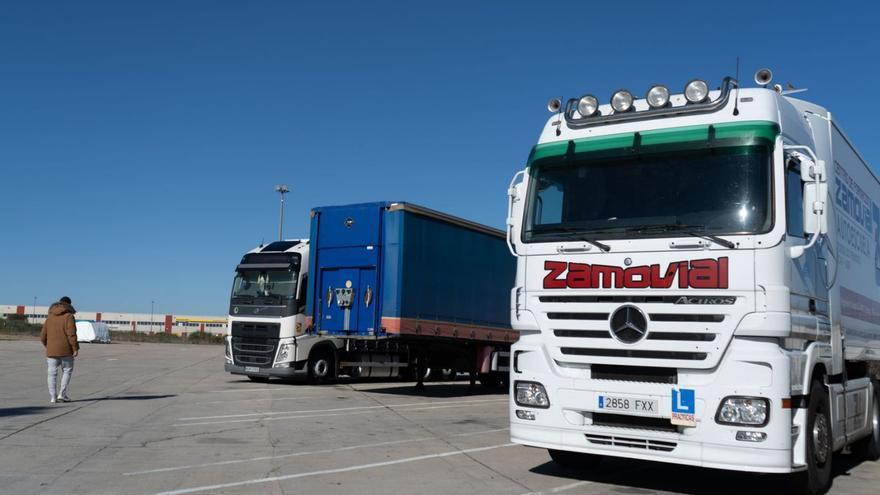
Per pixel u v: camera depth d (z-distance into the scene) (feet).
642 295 21.75
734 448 20.07
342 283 55.42
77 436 31.50
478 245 63.10
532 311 23.62
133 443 30.30
